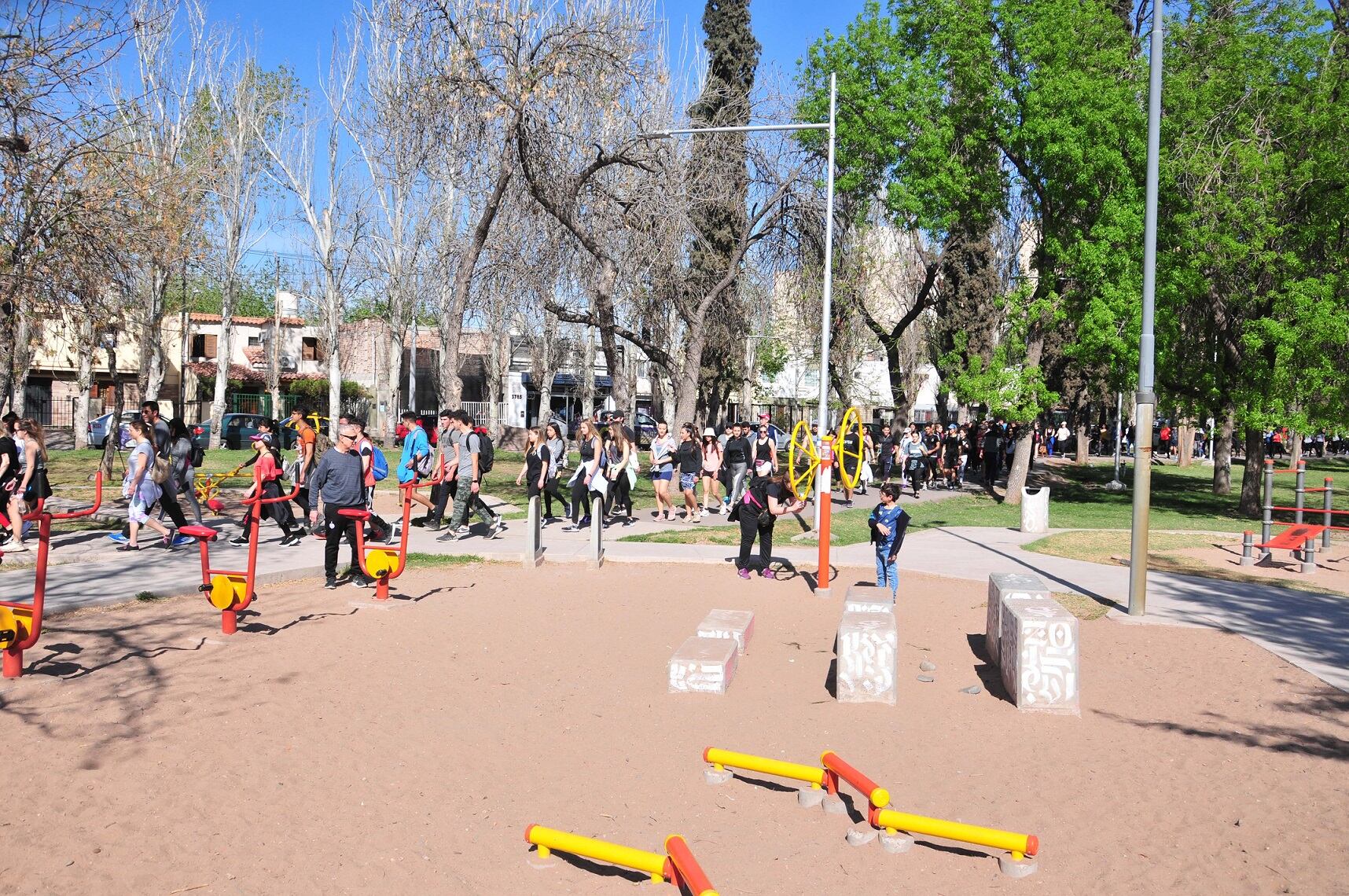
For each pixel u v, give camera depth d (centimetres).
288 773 613
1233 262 2183
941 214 2577
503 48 1914
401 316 4741
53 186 1567
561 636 1011
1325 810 579
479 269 2245
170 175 2264
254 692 775
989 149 2609
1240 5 2348
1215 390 2419
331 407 4212
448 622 1062
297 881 480
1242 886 486
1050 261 2581
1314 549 1491
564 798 591
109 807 556
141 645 911
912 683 854
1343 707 792
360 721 718
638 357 5381
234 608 952
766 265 2727
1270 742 702
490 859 510
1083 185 2381
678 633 1033
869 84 2661
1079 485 3506
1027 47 2428
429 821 553
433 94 1919
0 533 1381
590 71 1989
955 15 2503
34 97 1479
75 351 3575
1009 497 2670
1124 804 588
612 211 2202
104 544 1455
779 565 1462
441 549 1542
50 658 854
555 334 4666
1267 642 1016
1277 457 5534
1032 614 777
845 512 2305
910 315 3272
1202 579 1403
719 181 2320
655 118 2230
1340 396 2178
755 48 3547
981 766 650
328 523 1222
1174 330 2323
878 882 491
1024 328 2511
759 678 864
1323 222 2191
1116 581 1370
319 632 992
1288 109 2212
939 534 1902
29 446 1423
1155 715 766
